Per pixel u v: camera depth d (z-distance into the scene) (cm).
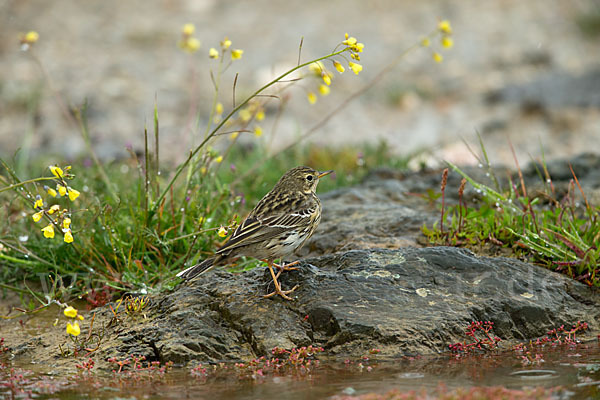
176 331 949
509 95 2891
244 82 3034
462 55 3456
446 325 946
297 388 800
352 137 2455
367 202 1436
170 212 1234
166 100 2792
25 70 3083
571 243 1116
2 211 1307
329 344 932
